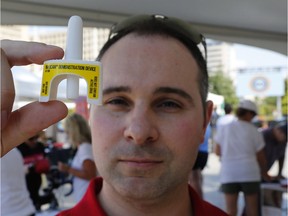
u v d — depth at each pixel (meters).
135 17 0.97
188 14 3.59
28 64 0.71
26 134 0.65
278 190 3.98
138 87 0.87
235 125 4.23
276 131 4.81
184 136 0.89
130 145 0.85
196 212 1.05
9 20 3.44
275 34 4.30
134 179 0.85
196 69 0.98
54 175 5.42
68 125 3.67
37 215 5.02
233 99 35.97
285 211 4.68
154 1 3.17
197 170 4.81
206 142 4.86
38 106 0.65
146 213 0.93
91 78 0.64
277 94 26.69
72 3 3.22
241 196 6.01
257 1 3.11
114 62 0.90
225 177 4.21
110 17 3.51
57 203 5.44
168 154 0.86
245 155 4.13
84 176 3.46
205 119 1.06
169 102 0.89
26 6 3.17
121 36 0.93
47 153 6.15
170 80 0.88
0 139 0.64
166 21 0.96
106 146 0.88
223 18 3.72
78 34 0.66
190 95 0.92
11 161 2.62
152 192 0.86
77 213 0.95
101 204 0.99
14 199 2.58
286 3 3.18
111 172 0.87
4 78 0.59
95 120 0.90
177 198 0.96
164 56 0.90
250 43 4.51
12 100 0.60
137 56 0.89
